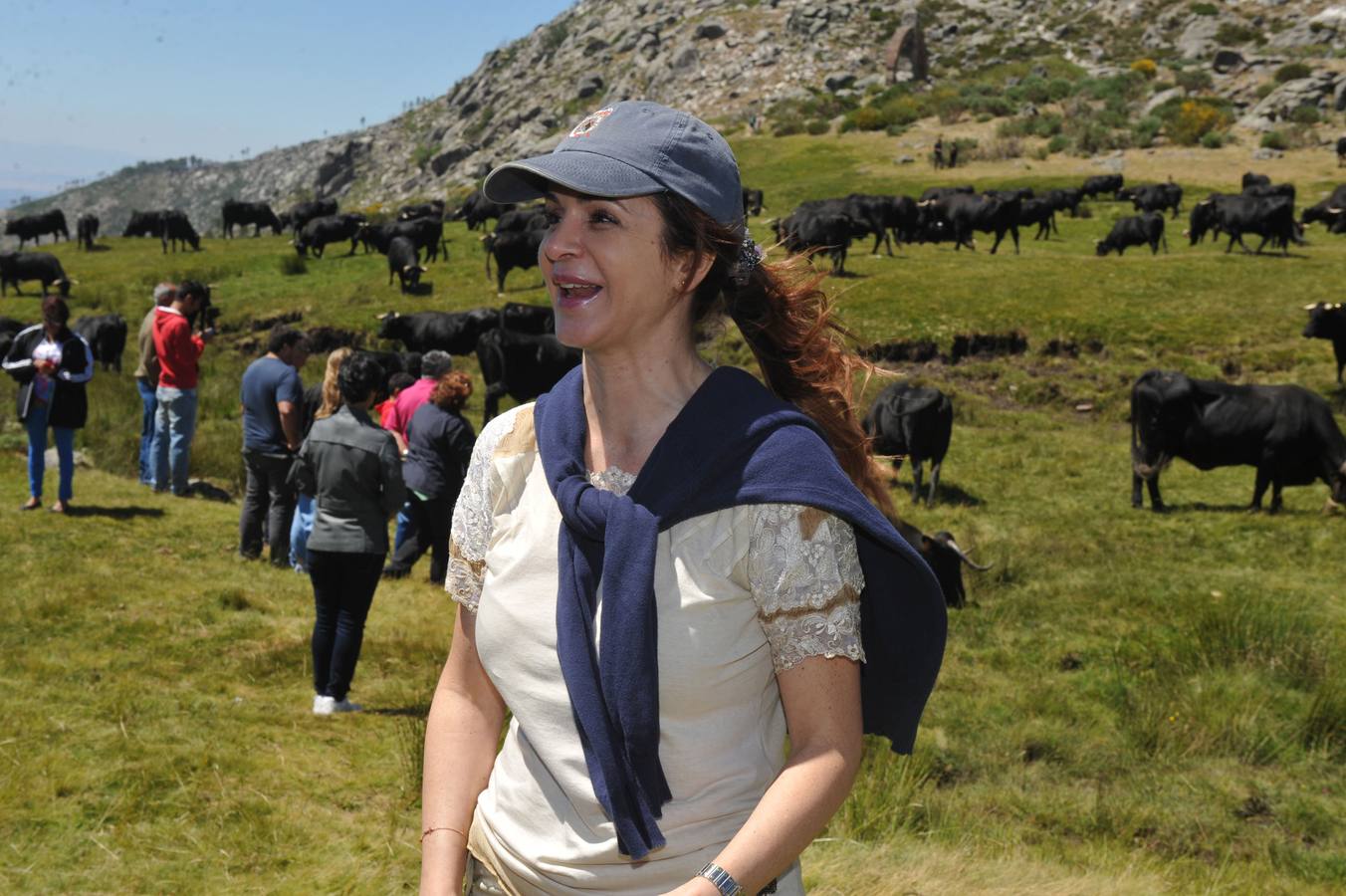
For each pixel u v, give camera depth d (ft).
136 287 102.99
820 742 4.55
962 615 33.88
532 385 58.34
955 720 25.95
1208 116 183.32
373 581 19.48
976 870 15.06
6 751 15.99
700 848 4.56
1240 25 255.09
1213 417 47.73
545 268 4.93
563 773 4.69
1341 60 206.49
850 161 180.45
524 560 4.88
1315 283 88.89
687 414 4.73
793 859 4.42
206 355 79.30
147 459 38.83
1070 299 83.30
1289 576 38.58
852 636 4.61
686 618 4.52
